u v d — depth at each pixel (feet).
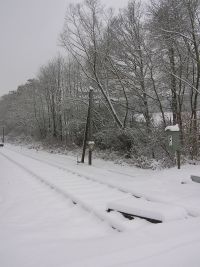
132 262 13.67
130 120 93.97
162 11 71.46
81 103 107.65
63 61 166.09
